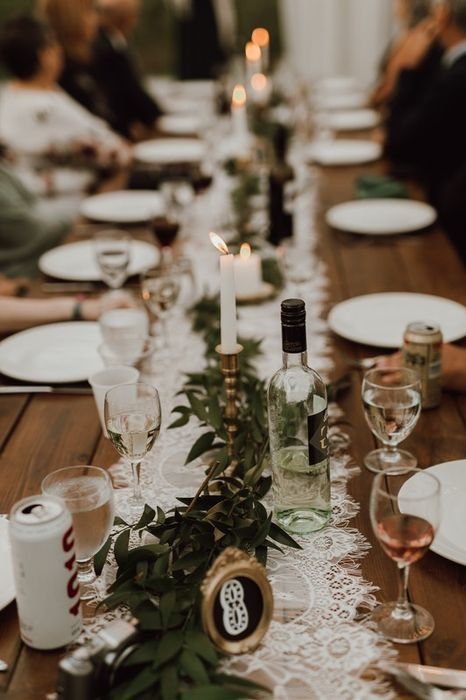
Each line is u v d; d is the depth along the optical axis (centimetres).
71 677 85
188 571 108
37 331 189
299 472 116
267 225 255
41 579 95
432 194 382
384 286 216
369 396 129
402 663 95
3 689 93
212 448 136
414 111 374
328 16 650
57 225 306
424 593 106
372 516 96
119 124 476
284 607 104
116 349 157
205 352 171
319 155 372
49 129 391
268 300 210
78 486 108
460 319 188
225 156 356
